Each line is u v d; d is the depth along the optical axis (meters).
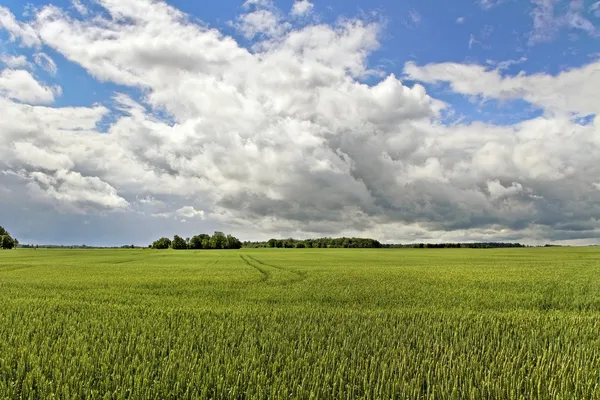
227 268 45.72
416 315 14.98
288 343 10.19
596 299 20.05
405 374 8.02
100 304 17.31
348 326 12.66
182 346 9.71
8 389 6.97
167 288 24.83
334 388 7.27
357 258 74.62
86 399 6.87
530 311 16.83
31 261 64.31
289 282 29.08
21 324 12.02
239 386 7.48
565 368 8.42
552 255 88.69
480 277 32.25
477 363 8.79
